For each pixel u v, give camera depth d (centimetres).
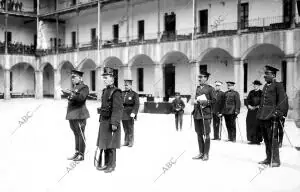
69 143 1273
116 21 4244
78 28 4534
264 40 2614
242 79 2795
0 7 4756
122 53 3706
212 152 1118
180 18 3597
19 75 5012
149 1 3881
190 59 3112
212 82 3344
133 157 1044
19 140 1345
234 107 1342
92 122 2012
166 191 729
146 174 855
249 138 1300
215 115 1384
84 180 802
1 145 1234
